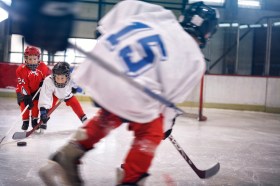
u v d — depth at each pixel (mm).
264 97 8055
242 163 2955
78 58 7773
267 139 4328
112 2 9195
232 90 8141
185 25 1345
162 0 9312
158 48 1115
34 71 3586
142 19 1201
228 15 9578
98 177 2322
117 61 1082
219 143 3855
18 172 2332
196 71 1182
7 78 7789
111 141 3555
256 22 9289
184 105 8219
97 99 1107
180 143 3705
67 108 6570
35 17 644
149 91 1022
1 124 4340
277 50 9477
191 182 2311
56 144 3287
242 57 9641
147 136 1131
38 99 3654
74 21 677
